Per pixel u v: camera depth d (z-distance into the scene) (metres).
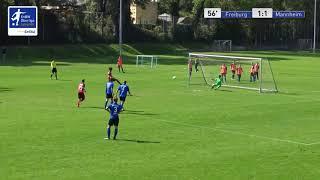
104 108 59.56
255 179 31.94
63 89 78.31
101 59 155.50
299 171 33.88
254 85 91.62
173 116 55.09
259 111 59.91
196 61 109.62
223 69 94.50
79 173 32.41
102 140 42.16
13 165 34.00
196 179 31.66
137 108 60.72
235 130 47.88
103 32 190.75
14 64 127.88
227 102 67.75
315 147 41.09
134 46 190.38
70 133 44.66
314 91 83.38
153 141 42.25
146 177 31.86
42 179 30.97
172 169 33.75
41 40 175.38
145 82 92.75
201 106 63.38
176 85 88.62
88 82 89.62
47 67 120.50
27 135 43.56
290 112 59.50
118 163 35.00
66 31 183.50
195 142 42.19
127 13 199.88
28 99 66.56
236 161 36.19
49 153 37.41
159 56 176.62
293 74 117.12
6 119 51.41
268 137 44.78
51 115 54.22
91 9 191.00
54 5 183.12
